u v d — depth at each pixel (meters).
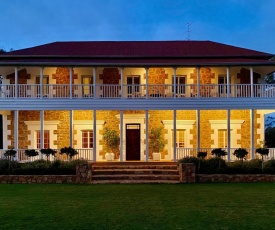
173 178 18.84
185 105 22.31
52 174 18.77
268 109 22.33
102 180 18.58
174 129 22.23
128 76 25.02
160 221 10.15
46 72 24.97
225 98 22.36
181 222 10.04
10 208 11.82
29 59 24.92
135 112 24.83
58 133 24.84
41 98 22.27
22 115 24.81
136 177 18.86
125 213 11.11
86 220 10.27
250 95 23.59
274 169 19.02
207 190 15.55
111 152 24.78
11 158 20.69
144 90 24.61
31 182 18.17
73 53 25.80
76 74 25.05
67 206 12.15
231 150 22.56
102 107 22.31
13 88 22.86
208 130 24.84
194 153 22.47
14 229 9.36
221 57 25.11
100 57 24.89
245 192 14.97
